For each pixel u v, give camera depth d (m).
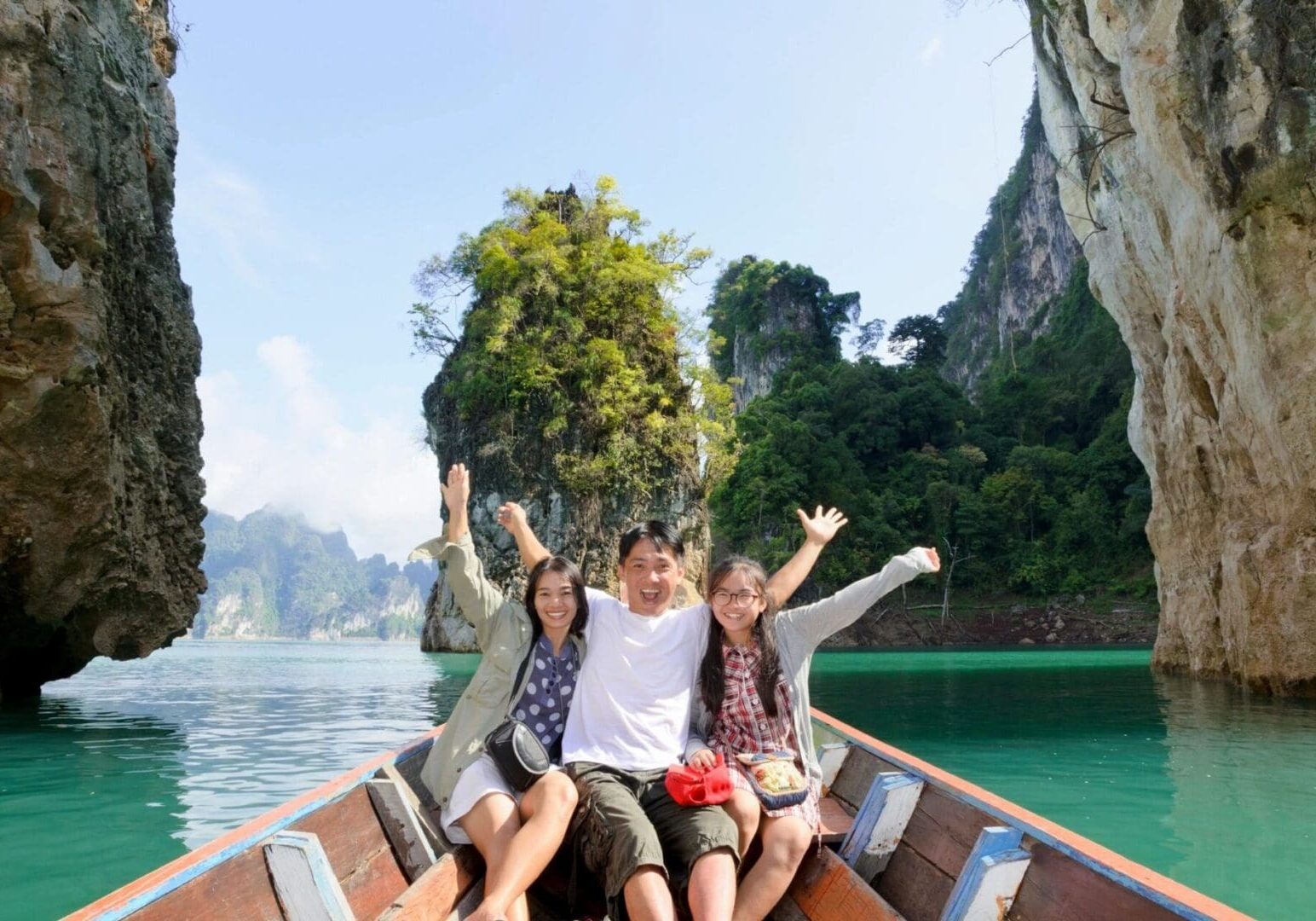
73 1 11.10
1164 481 19.73
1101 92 18.20
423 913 2.88
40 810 6.21
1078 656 32.16
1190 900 2.09
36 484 10.88
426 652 35.69
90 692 16.34
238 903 2.52
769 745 3.50
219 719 11.84
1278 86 12.46
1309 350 12.55
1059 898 2.53
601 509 31.75
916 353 78.38
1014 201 95.06
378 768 3.71
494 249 32.12
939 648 43.59
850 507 54.12
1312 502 13.02
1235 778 7.31
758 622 3.56
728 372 85.69
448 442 34.66
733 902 2.90
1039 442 65.69
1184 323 16.02
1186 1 13.66
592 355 31.48
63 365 10.50
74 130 10.61
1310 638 13.05
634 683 3.45
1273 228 12.55
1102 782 7.14
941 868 3.10
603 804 3.04
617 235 34.88
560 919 3.29
